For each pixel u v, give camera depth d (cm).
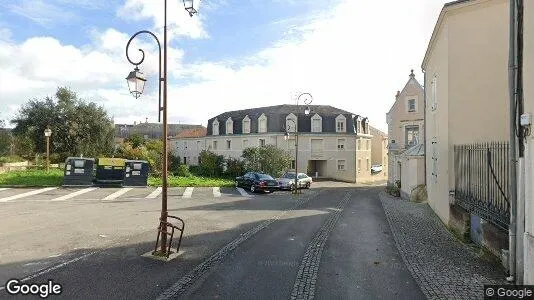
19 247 864
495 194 844
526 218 596
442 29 1205
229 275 674
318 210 1562
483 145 902
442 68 1209
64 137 3431
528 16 620
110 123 3691
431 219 1302
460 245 902
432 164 1516
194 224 1198
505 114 1067
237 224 1202
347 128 4522
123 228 1103
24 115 3447
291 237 1004
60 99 3522
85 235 1001
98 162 2459
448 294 583
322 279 655
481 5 1077
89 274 670
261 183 2348
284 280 649
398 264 747
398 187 2433
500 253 731
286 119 4394
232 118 4878
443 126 1191
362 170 4734
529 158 593
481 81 1084
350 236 1016
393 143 3180
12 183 2319
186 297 568
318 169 4606
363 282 640
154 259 768
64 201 1748
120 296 567
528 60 614
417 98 3111
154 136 7175
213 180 3078
